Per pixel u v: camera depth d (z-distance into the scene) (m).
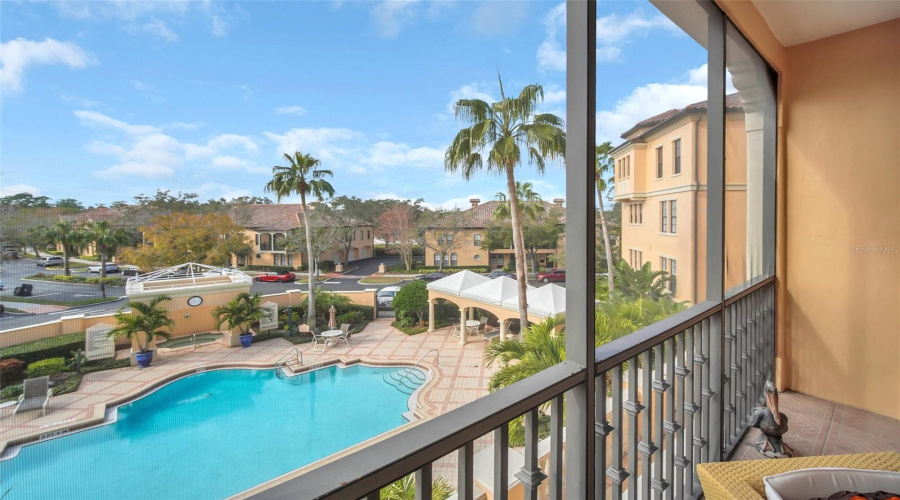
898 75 2.95
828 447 2.67
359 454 0.70
